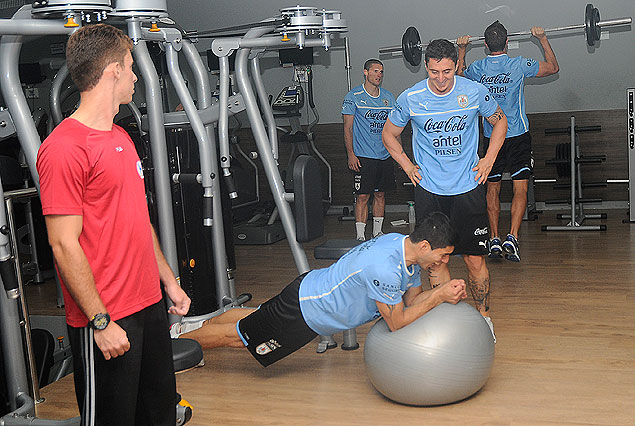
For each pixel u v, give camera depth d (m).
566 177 6.36
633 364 2.89
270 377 2.98
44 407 2.78
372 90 5.22
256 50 3.53
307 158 3.13
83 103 1.76
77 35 1.75
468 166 3.19
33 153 2.54
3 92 2.53
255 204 6.67
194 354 2.26
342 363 3.10
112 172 1.75
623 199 6.39
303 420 2.56
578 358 2.98
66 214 1.68
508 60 4.70
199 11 7.19
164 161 3.17
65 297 1.84
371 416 2.56
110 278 1.78
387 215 6.91
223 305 3.61
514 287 4.09
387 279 2.50
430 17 6.72
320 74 7.09
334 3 6.91
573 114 6.44
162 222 3.20
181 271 3.54
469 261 3.28
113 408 1.83
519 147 4.68
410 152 6.92
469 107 3.12
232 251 3.88
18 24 2.35
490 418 2.48
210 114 3.36
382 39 6.89
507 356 3.05
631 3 6.17
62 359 3.38
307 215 3.12
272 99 7.19
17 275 2.70
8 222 2.68
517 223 4.61
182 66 7.27
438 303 2.62
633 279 4.11
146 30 3.04
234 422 2.58
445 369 2.50
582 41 6.33
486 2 6.54
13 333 2.68
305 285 2.74
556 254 4.82
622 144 6.35
